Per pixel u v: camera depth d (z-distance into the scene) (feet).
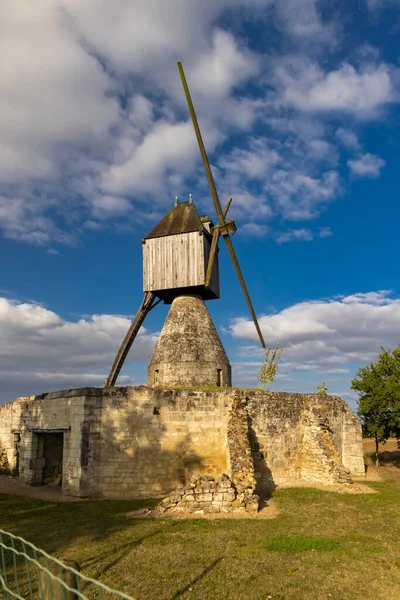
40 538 36.63
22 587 26.35
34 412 67.00
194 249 74.84
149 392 58.59
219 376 72.08
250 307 77.87
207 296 80.84
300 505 50.08
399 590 27.07
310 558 32.17
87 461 55.57
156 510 45.85
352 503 51.37
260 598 25.71
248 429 62.39
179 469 57.16
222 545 34.73
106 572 29.22
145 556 32.22
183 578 28.35
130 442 56.95
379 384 88.69
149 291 76.48
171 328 73.56
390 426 86.43
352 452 78.13
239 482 48.21
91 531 38.55
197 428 58.70
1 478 68.64
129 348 75.77
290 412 67.82
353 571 29.86
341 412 79.61
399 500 53.47
